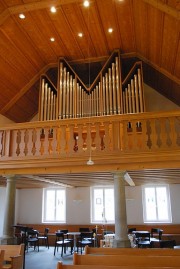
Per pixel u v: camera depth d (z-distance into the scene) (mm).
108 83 8461
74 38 8055
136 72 8586
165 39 6891
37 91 9773
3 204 11055
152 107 9828
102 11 6984
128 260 3816
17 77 8625
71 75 8789
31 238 10250
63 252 9625
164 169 6129
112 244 6059
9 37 7371
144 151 5777
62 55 8812
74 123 6188
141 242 8195
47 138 6293
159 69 8430
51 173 6441
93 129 6262
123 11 6906
